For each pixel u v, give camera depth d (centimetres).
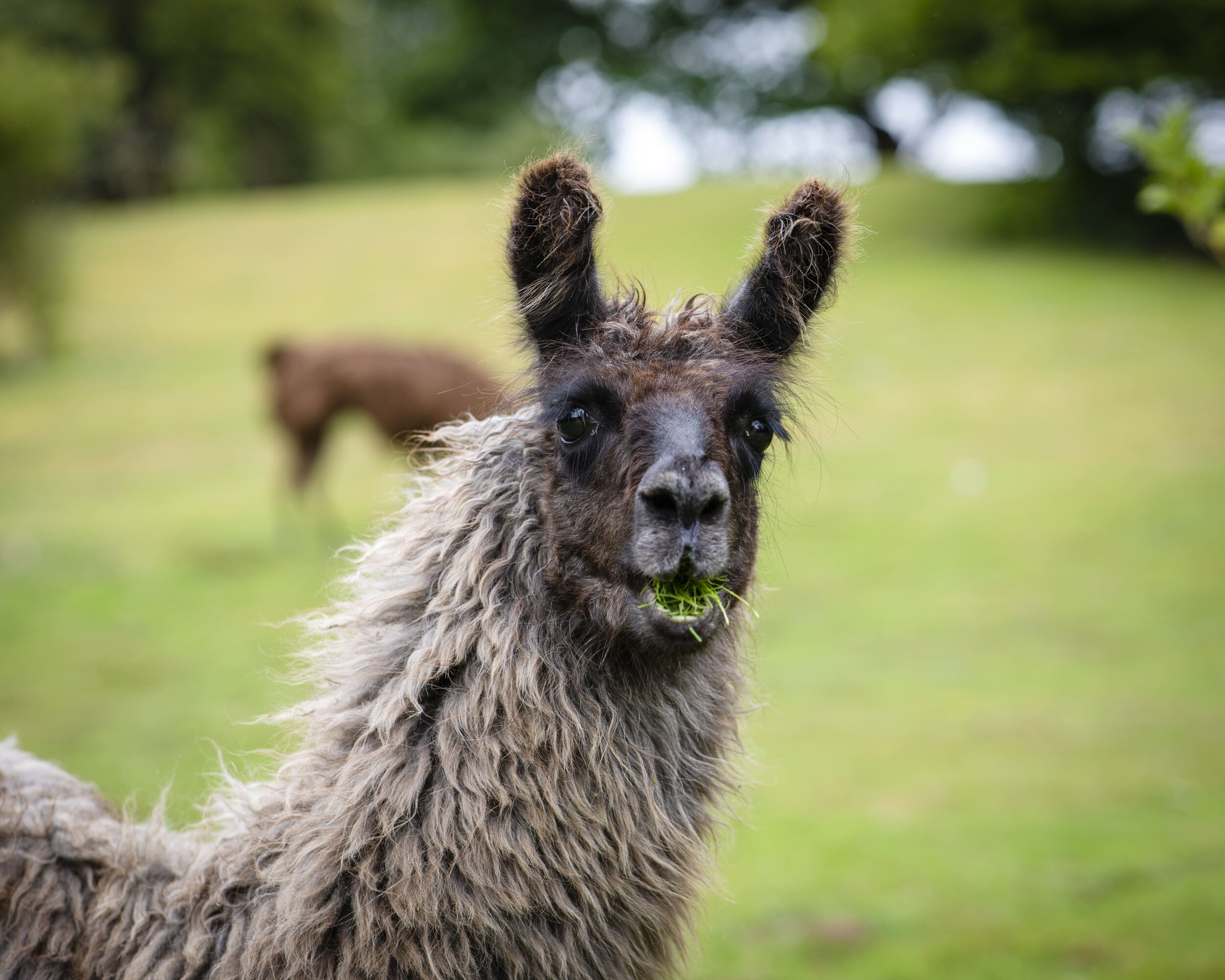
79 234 3334
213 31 4744
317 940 262
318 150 5625
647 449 271
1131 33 2380
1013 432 1595
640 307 310
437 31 4647
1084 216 2761
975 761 735
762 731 799
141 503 1481
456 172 6053
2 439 1825
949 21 2525
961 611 1029
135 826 298
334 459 1694
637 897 278
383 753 271
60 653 974
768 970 511
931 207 3128
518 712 275
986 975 499
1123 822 642
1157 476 1386
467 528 297
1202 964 495
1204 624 964
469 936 262
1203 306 2184
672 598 276
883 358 1977
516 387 311
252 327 2433
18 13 4294
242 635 1016
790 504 1353
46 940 275
